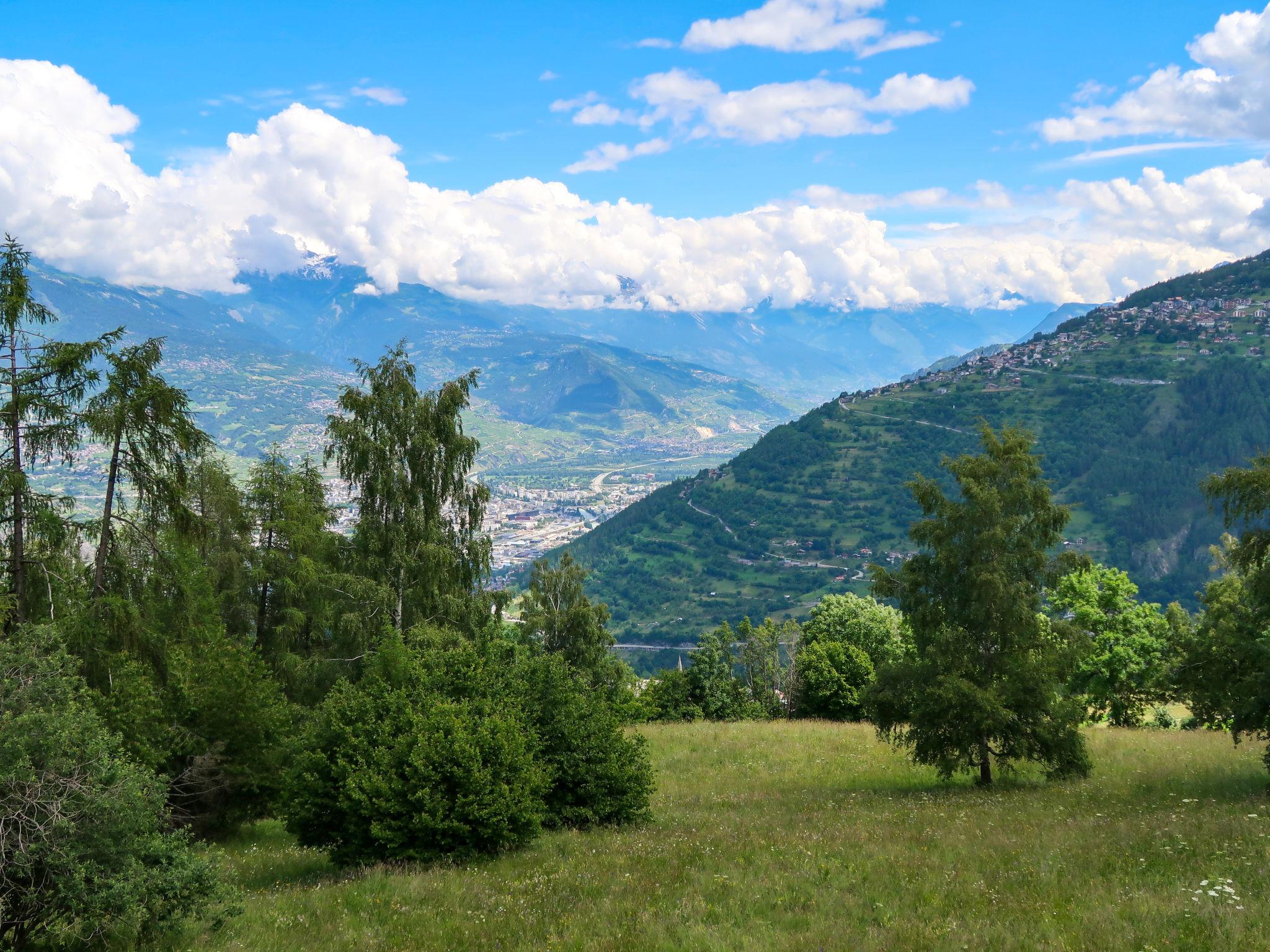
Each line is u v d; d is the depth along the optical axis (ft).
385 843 51.34
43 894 33.19
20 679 36.81
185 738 63.62
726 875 43.14
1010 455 75.46
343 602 94.53
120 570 62.85
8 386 54.03
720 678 173.78
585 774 61.31
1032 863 41.73
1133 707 139.74
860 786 87.61
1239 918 30.07
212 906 38.32
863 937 31.63
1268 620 69.97
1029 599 74.33
